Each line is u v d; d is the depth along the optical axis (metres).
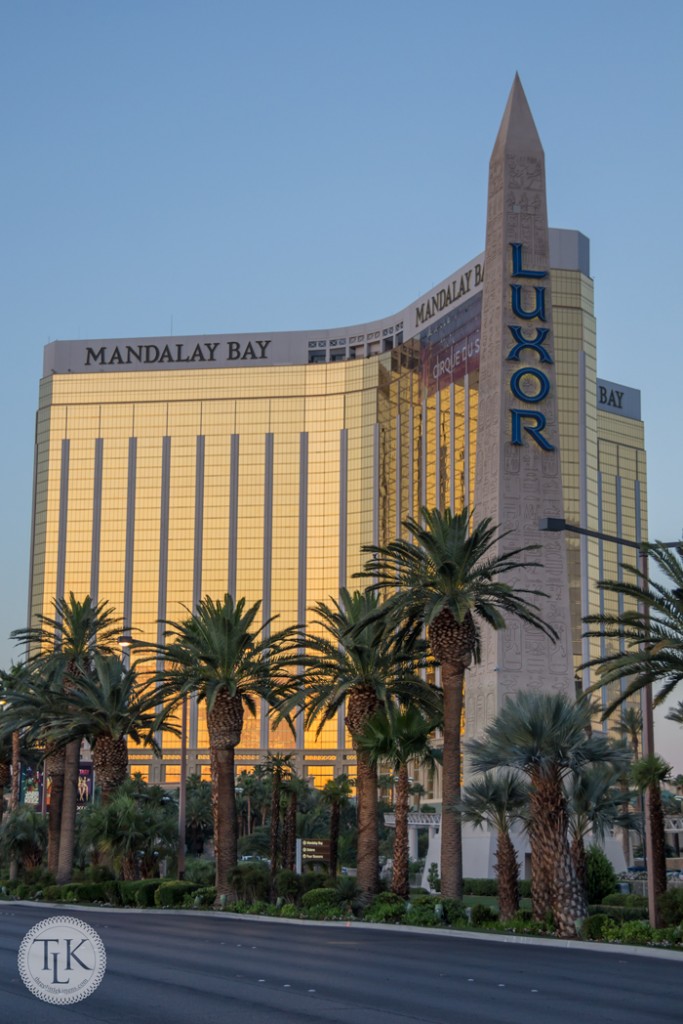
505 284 80.19
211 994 26.20
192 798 155.38
